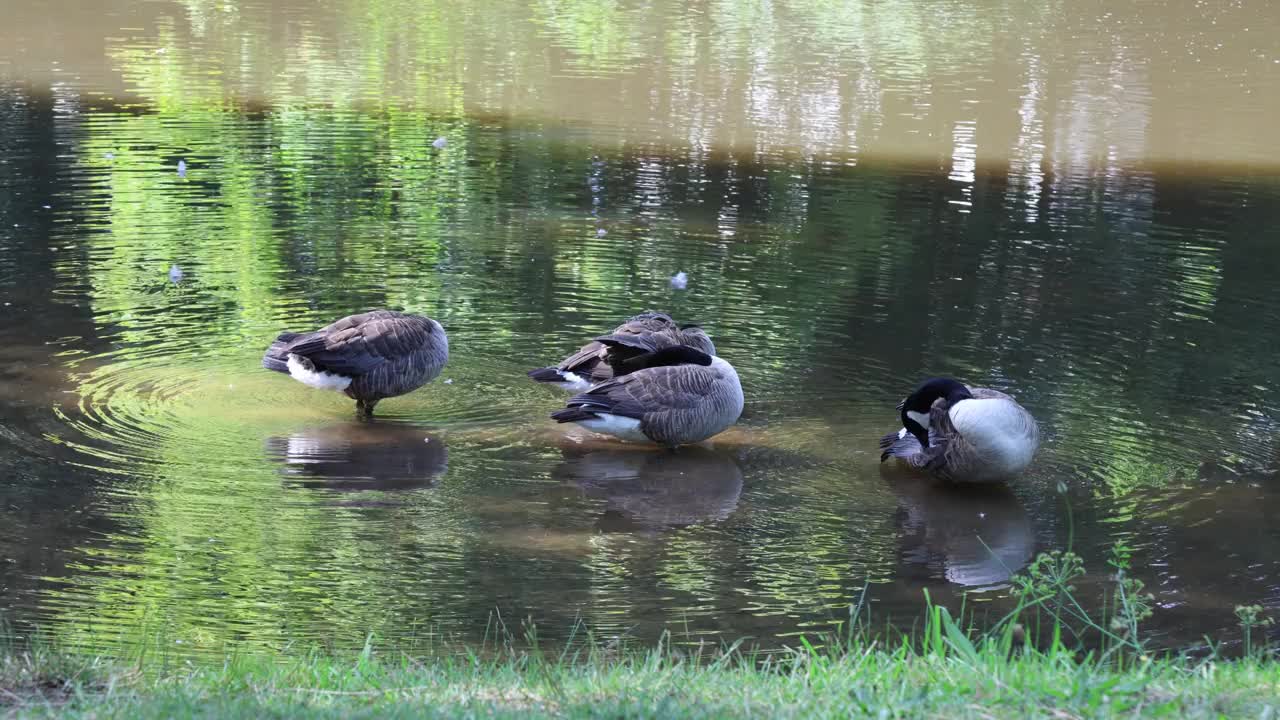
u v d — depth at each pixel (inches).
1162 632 319.3
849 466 429.1
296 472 407.2
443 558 352.8
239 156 827.4
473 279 608.7
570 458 432.8
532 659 280.4
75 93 988.6
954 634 274.2
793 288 608.4
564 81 1120.2
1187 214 755.4
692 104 1045.2
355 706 231.3
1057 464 429.4
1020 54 1277.1
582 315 565.6
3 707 229.8
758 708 231.0
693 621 319.9
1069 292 611.2
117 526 362.9
